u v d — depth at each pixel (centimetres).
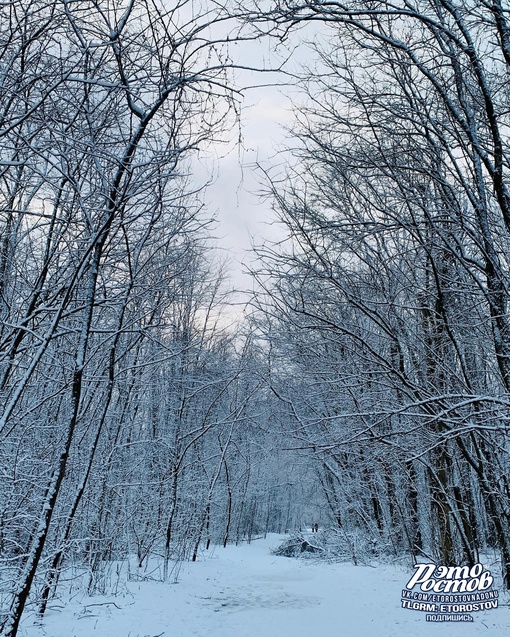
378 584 1191
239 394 1791
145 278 771
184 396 1541
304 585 1259
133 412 1288
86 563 986
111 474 1106
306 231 677
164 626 789
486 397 541
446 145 646
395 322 813
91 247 475
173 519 1452
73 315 712
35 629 688
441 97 669
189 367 1675
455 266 744
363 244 736
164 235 709
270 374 945
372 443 746
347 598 1047
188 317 1487
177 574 1239
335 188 757
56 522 829
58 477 475
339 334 779
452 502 1056
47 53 434
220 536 2525
